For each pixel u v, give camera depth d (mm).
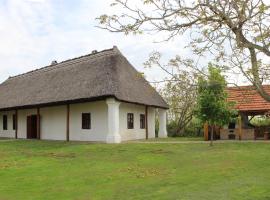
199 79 6133
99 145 24172
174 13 5699
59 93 30312
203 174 13625
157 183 12219
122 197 10414
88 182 12672
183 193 10617
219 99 21672
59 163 17391
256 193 10438
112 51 31250
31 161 18234
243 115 28188
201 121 22328
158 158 18328
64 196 10711
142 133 31812
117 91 26469
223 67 5934
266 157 17453
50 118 32719
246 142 24062
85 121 29656
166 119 36000
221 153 19266
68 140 29625
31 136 34812
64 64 35188
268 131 27422
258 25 5672
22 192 11320
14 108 34438
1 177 13922
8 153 21938
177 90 6379
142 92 30938
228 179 12531
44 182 12797
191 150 20875
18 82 41000
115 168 15555
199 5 5672
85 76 30094
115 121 26297
